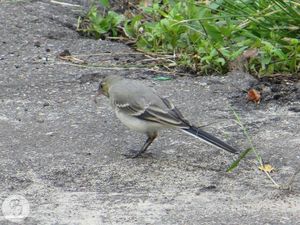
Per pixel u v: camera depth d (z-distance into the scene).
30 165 9.57
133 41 14.23
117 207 8.60
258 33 13.01
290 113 11.12
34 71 12.66
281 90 11.89
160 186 9.09
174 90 11.90
